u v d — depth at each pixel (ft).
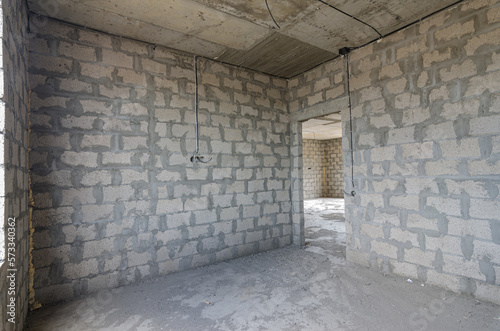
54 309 8.49
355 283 9.96
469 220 8.64
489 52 8.23
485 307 7.99
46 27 9.07
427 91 9.62
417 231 9.89
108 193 9.94
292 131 15.26
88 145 9.62
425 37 9.65
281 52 12.03
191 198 11.76
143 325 7.60
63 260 9.10
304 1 8.52
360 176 11.73
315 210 26.96
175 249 11.30
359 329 7.17
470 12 8.59
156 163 10.94
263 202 14.12
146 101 10.82
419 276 9.84
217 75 12.78
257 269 11.60
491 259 8.19
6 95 5.40
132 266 10.31
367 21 9.73
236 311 8.25
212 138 12.49
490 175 8.22
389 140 10.72
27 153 8.29
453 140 8.99
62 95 9.24
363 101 11.63
